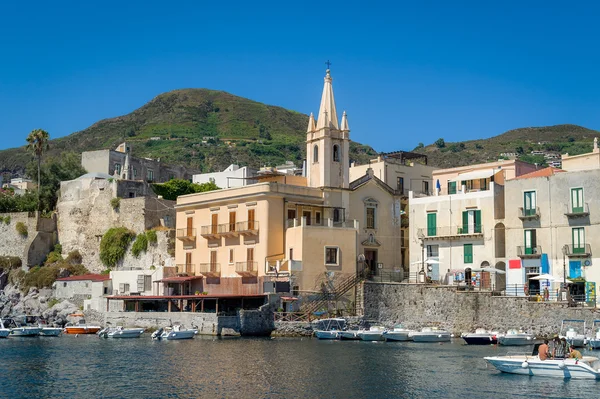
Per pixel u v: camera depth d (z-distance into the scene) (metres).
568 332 68.00
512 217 85.50
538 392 48.94
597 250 78.69
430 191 113.44
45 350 70.69
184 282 95.31
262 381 52.50
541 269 82.44
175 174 147.25
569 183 81.44
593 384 51.62
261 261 90.06
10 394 48.81
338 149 98.00
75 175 128.75
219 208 96.56
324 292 86.50
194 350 68.81
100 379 53.72
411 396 47.88
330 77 99.44
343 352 67.00
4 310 106.25
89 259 111.75
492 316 78.25
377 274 97.31
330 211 95.50
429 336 76.31
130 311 90.06
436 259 92.44
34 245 113.75
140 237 105.38
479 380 53.06
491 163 104.12
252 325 81.38
